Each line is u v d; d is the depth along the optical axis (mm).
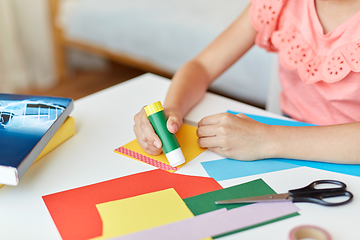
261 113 777
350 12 735
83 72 2670
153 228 454
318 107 838
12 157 493
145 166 591
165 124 592
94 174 569
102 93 854
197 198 512
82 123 723
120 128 708
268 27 860
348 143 599
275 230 453
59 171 576
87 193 524
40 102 655
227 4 2203
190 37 1931
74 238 442
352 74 737
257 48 1679
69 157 613
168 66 2090
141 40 2145
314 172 580
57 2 2428
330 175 573
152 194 519
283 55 831
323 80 762
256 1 861
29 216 482
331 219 472
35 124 585
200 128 642
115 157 615
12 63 2432
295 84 868
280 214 478
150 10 2143
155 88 882
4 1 2281
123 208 490
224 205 497
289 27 826
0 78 2379
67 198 514
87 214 483
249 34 902
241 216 475
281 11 836
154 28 2061
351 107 778
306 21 792
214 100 833
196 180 556
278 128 628
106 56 2371
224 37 912
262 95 1733
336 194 511
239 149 605
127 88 880
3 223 470
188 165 597
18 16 2389
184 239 437
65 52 2564
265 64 1667
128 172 575
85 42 2416
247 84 1777
